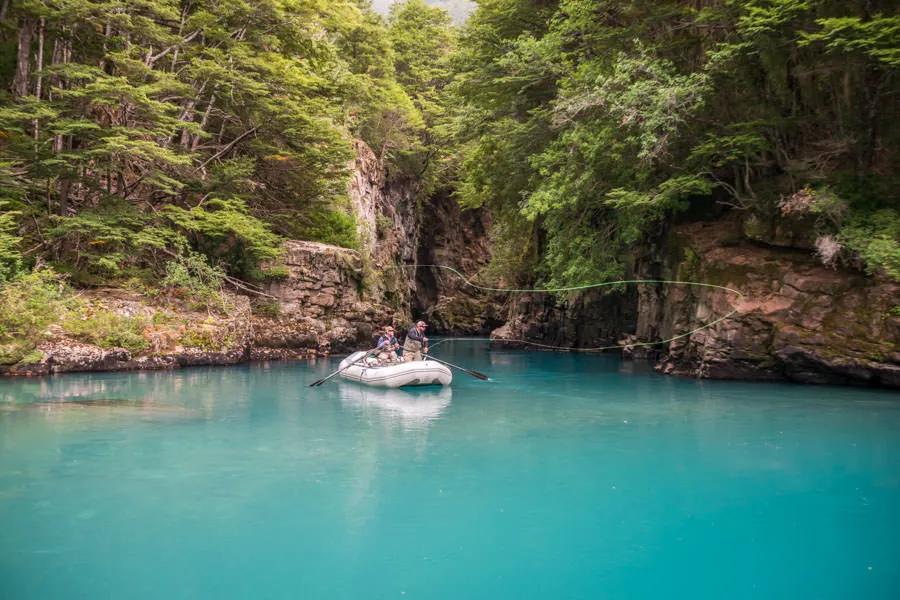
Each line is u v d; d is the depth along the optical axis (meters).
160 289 19.69
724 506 6.54
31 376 15.09
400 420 11.12
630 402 13.25
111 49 20.98
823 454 8.70
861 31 13.30
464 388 15.65
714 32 17.98
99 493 6.78
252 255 22.12
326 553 5.26
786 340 15.34
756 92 16.80
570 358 25.06
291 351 21.67
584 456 8.58
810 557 5.27
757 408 12.39
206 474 7.54
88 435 9.48
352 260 24.81
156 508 6.34
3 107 18.34
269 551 5.29
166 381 15.23
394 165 40.72
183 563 5.03
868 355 14.46
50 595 4.45
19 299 15.67
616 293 26.95
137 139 19.83
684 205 18.11
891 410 12.15
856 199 15.03
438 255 49.59
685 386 15.70
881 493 6.97
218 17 22.09
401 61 43.69
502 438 9.71
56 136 19.36
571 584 4.73
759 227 16.80
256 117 23.09
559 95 19.48
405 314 38.06
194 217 21.39
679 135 16.84
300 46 25.30
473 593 4.56
